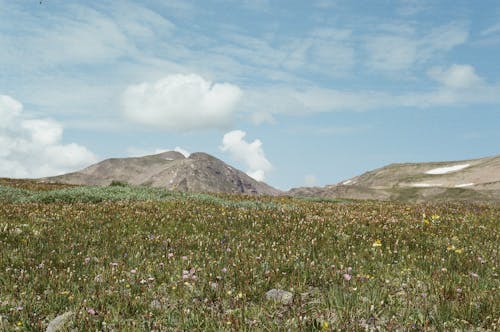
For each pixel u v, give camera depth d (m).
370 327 5.39
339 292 6.64
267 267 8.45
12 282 7.62
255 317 5.95
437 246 10.68
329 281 7.59
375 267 8.69
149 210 16.34
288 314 5.98
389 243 10.86
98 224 13.25
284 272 8.13
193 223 13.61
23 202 19.36
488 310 6.05
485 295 6.59
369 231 12.40
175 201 19.58
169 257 9.28
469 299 6.34
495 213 18.42
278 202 24.62
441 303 6.15
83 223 13.27
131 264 8.99
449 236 12.05
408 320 5.75
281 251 9.85
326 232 12.08
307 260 8.88
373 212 17.91
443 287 6.95
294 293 7.04
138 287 7.45
